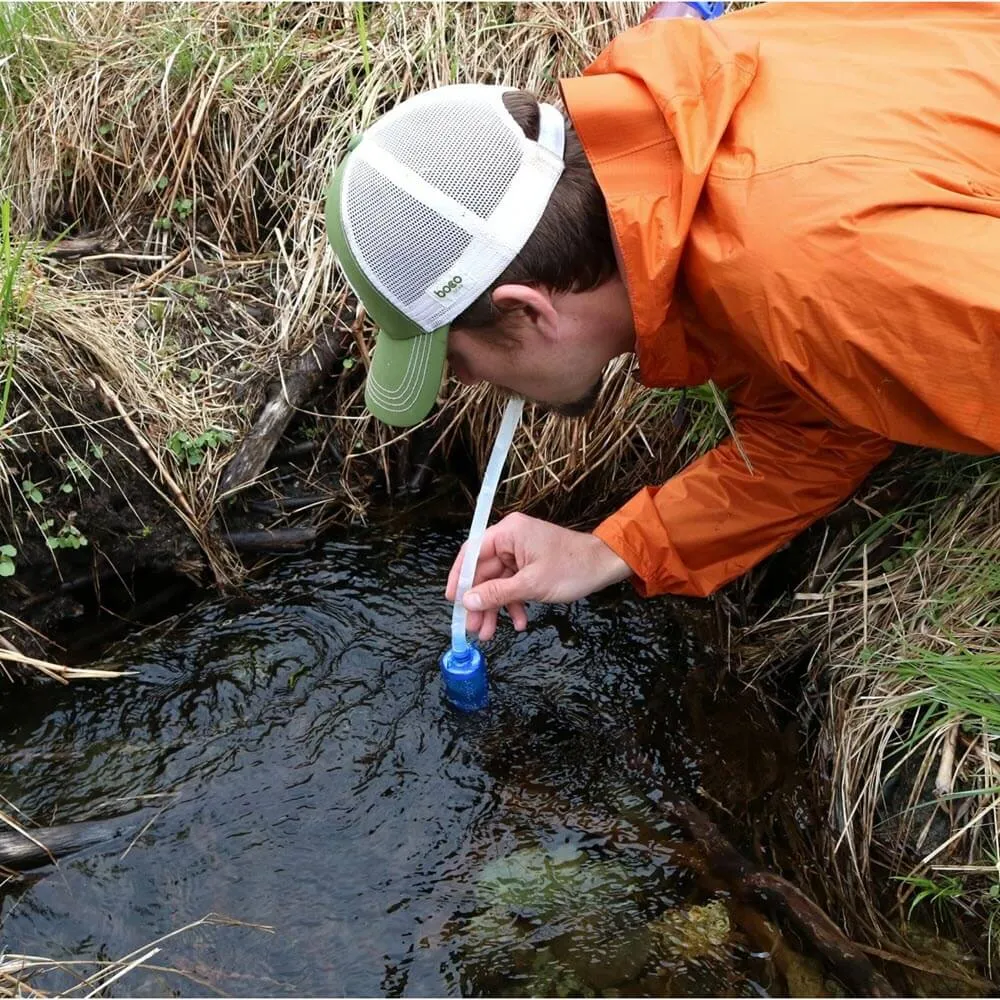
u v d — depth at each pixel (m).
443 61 2.65
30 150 2.75
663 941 1.46
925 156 1.20
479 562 1.71
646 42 1.35
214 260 2.62
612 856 1.59
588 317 1.41
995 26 1.39
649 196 1.28
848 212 1.17
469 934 1.48
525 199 1.29
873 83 1.29
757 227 1.21
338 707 1.86
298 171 2.68
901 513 1.81
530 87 2.63
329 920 1.50
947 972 1.41
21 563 1.98
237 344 2.40
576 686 1.91
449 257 1.30
